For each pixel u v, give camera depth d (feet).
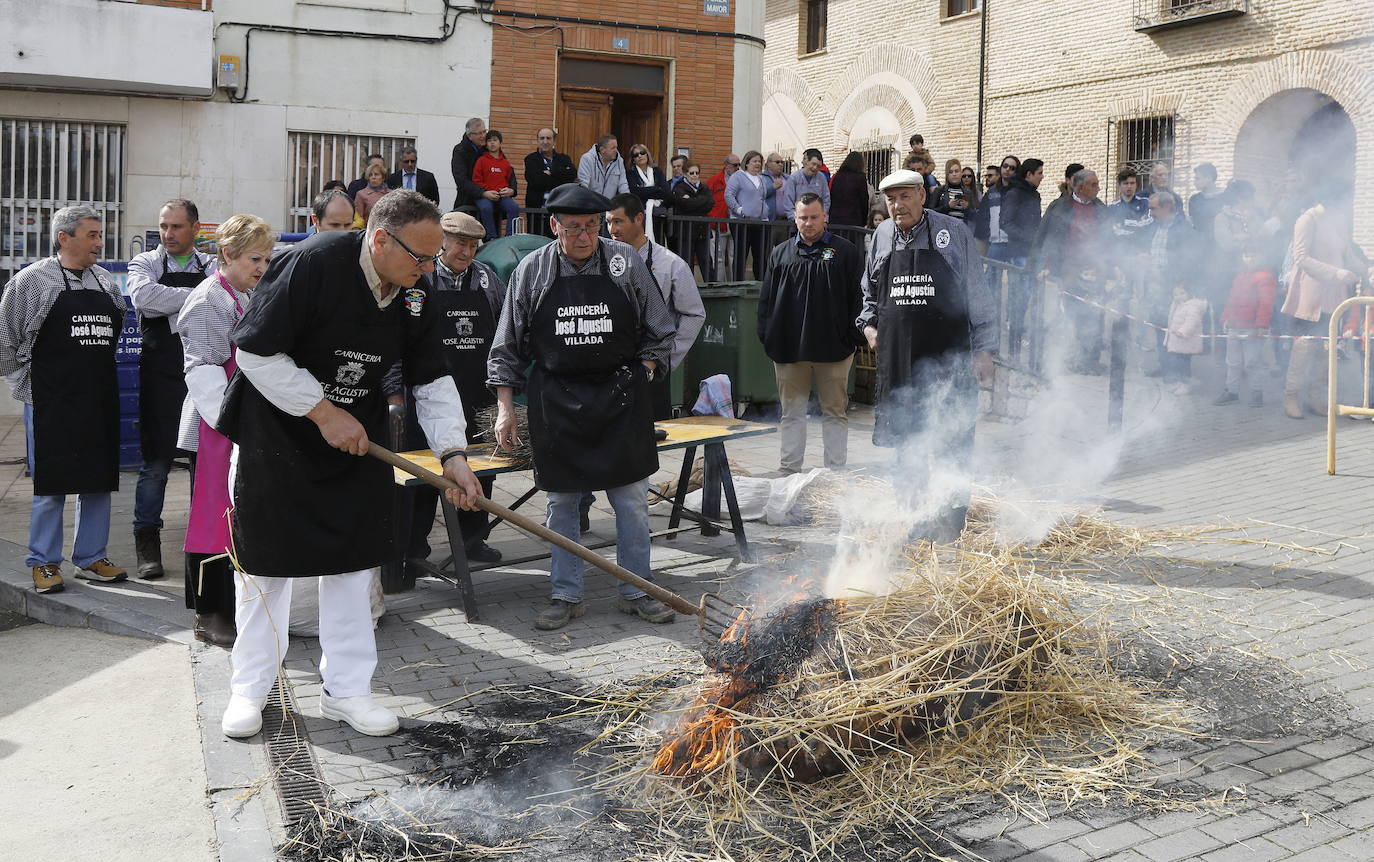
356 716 13.03
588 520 21.52
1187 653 14.64
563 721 13.19
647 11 44.14
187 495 26.76
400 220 11.84
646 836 10.55
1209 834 10.39
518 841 10.51
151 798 11.94
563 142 44.06
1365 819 10.62
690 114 45.47
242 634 13.03
